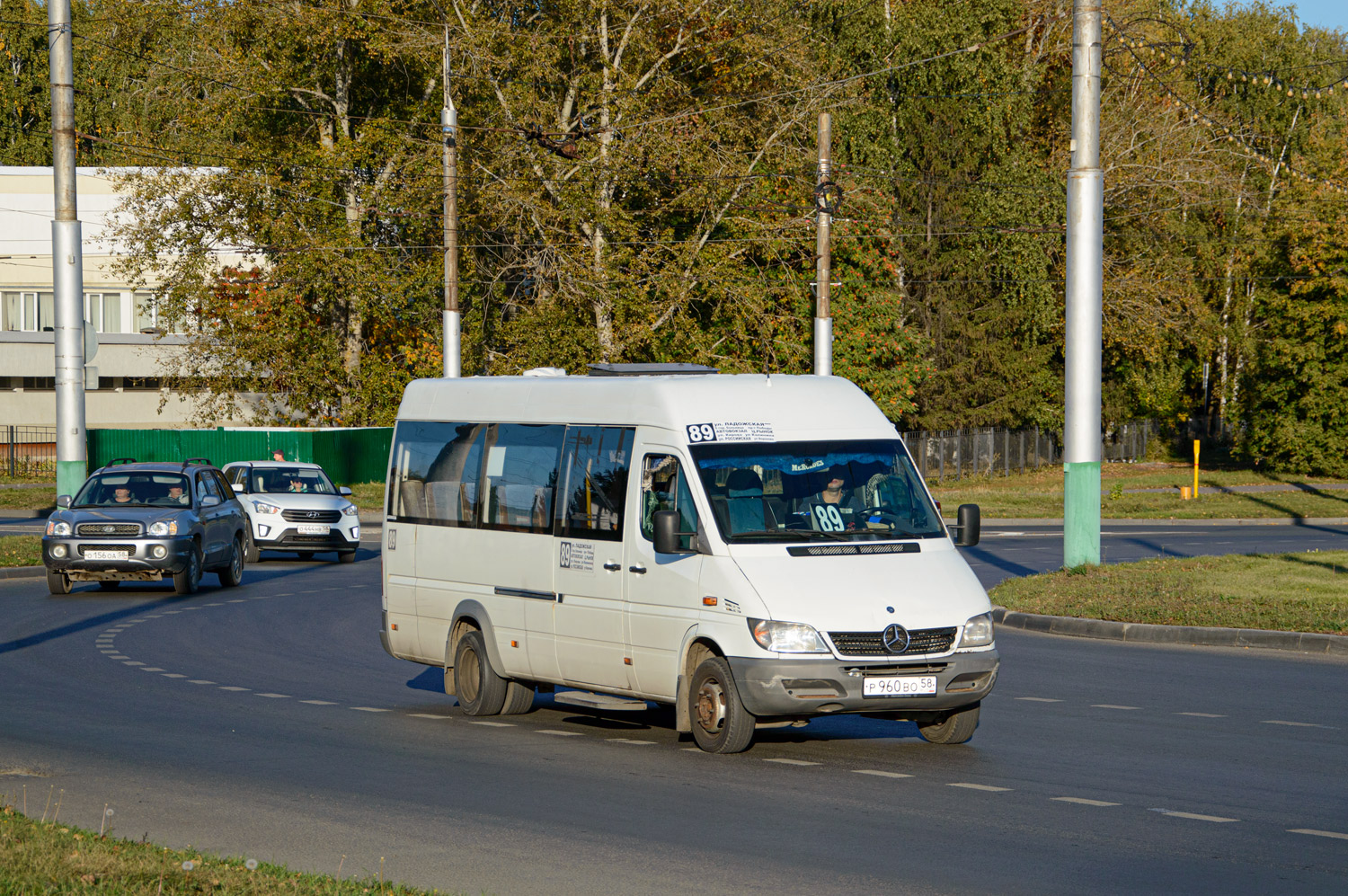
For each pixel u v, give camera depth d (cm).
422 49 8038
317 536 5303
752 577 1852
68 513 4103
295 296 8406
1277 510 7912
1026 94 10200
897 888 1252
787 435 2027
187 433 9000
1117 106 11062
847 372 8750
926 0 9950
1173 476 10669
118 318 11588
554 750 1950
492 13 8662
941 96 9875
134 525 4062
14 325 11569
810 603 1820
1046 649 3042
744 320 8319
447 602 2362
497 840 1425
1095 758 1877
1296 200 10531
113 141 8969
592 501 2102
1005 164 10000
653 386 2064
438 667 2581
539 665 2170
